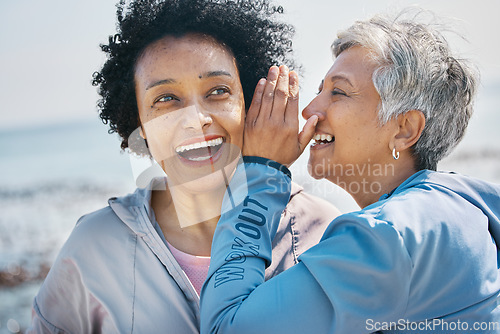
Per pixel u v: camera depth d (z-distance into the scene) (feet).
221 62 5.43
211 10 5.42
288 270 4.69
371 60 5.35
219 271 4.80
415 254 4.33
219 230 5.09
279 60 6.27
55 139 48.62
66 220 25.72
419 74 5.14
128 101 5.67
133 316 5.26
